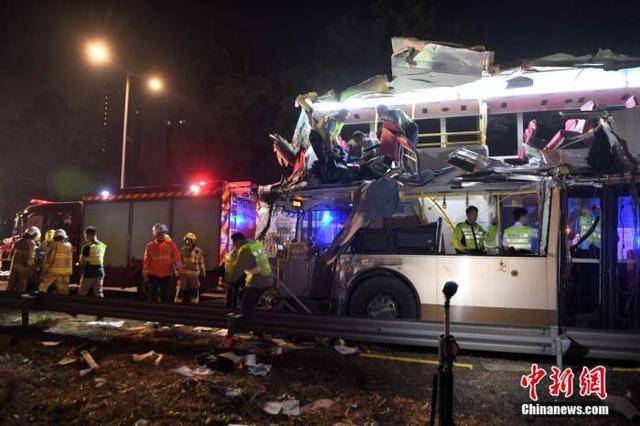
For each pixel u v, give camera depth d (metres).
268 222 8.17
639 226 6.44
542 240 6.80
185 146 24.81
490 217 8.05
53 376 5.49
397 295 7.08
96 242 9.95
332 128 8.54
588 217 6.76
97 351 6.55
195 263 9.96
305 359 6.17
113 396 4.87
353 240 7.51
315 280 7.80
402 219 8.41
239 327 6.56
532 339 5.38
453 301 6.78
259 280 6.75
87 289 9.72
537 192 6.99
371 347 6.86
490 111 9.93
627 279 6.45
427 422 4.25
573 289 6.72
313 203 8.41
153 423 4.25
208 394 4.87
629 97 9.07
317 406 4.59
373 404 4.66
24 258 10.08
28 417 4.38
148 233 12.76
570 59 7.95
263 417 4.39
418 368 5.85
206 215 12.26
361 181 7.77
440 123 10.15
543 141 9.34
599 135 6.61
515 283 6.56
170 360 6.11
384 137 8.03
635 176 6.35
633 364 5.93
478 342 5.55
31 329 8.02
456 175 7.29
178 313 7.07
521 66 8.12
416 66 8.63
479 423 4.24
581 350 5.27
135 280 12.64
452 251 8.27
